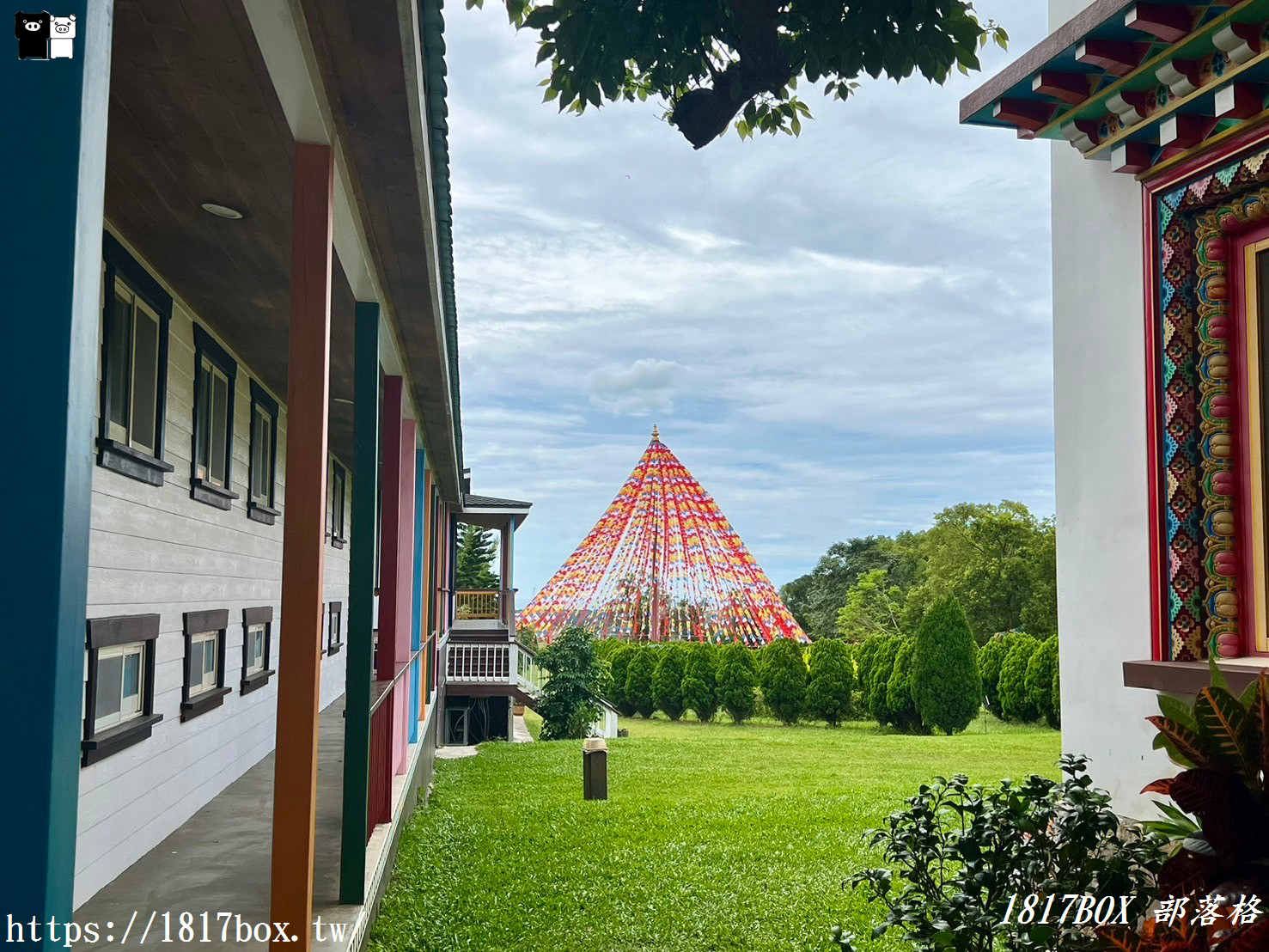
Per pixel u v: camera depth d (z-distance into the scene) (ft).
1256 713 8.31
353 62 9.51
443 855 24.70
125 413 16.10
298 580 10.38
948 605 70.85
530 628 110.93
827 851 26.37
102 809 15.07
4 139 4.02
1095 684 13.04
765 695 80.38
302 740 10.25
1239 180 10.53
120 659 16.46
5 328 3.96
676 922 19.62
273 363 24.81
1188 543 11.26
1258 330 10.81
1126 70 10.93
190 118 11.13
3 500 3.92
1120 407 12.76
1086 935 9.01
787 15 11.98
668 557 113.19
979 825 10.57
